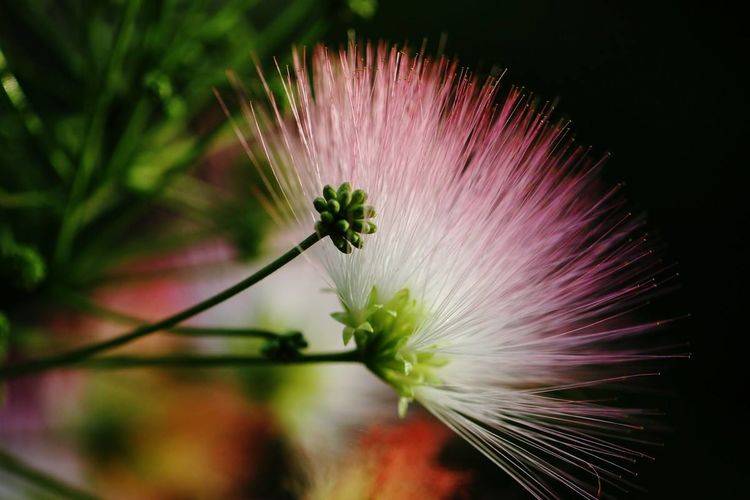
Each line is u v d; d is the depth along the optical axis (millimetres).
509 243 193
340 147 191
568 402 198
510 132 191
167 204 224
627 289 196
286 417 229
